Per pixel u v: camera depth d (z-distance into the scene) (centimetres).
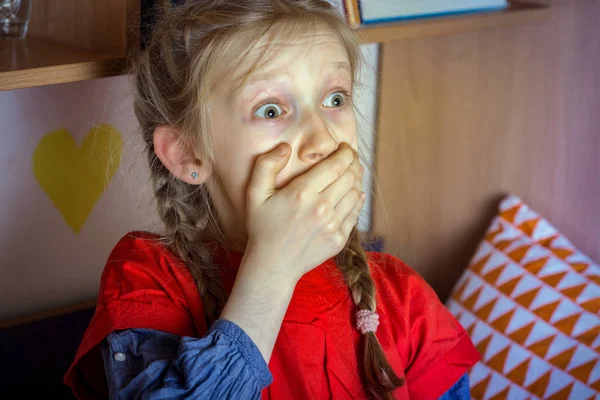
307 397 87
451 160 164
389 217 168
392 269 104
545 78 150
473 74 157
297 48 81
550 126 152
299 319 90
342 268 96
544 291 145
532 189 158
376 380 89
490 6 138
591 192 150
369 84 158
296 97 82
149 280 90
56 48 96
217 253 93
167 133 89
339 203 83
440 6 129
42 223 123
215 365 75
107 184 127
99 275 132
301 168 83
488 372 142
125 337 84
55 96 119
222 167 86
